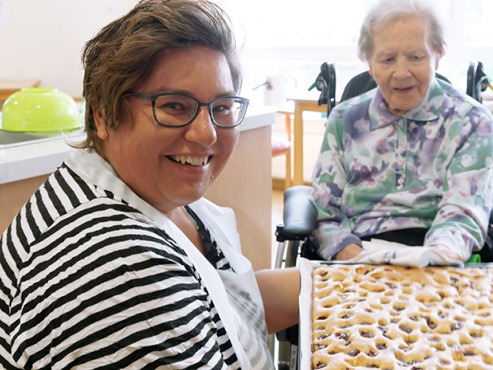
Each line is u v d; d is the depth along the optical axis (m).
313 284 0.91
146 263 0.60
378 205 1.31
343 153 1.38
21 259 0.62
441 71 3.13
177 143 0.66
